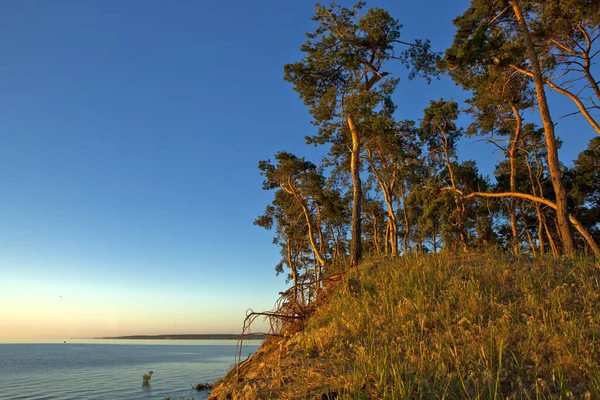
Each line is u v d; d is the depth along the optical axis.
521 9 17.14
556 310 5.70
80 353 180.62
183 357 131.12
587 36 17.47
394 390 4.13
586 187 31.55
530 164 30.95
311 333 6.75
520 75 20.25
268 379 5.52
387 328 6.11
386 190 29.58
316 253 32.38
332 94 18.17
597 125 17.16
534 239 34.56
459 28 17.86
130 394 36.69
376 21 17.77
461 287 7.09
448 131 31.36
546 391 3.94
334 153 29.45
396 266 9.31
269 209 40.69
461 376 4.19
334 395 4.42
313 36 19.33
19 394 41.06
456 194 28.09
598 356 4.41
